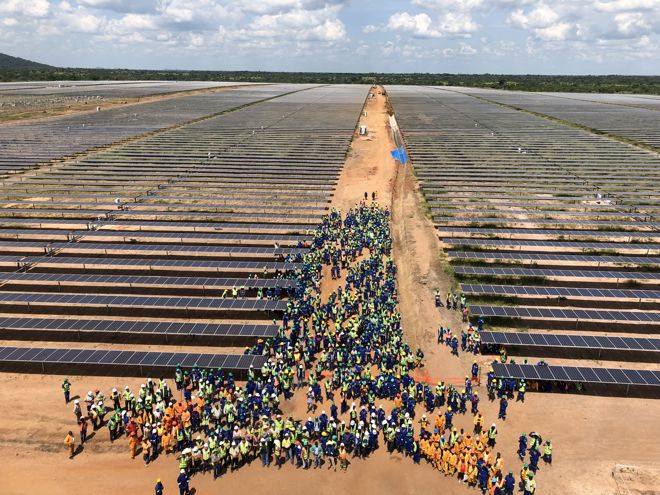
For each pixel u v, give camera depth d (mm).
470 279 61875
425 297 57438
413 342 48969
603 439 36750
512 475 31625
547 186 97312
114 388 42406
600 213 81688
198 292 58938
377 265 62062
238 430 35469
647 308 54719
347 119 187250
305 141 144375
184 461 33562
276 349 46156
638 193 91688
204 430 37844
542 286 58844
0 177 104500
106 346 48156
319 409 40000
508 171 109625
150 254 68000
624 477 33250
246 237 72750
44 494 32562
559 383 42375
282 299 54375
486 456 33062
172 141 141500
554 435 37125
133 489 32906
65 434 37531
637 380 39906
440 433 36438
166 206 86000
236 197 92750
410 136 153625
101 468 34531
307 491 32781
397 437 35781
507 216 82125
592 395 41438
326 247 68688
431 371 44625
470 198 90500
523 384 40562
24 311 54281
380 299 53156
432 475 34000
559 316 50094
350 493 32625
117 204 86750
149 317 52938
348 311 52844
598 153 125312
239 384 42938
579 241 71250
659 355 46656
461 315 53750
